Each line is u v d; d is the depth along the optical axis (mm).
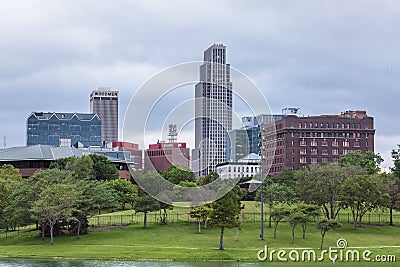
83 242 91938
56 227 100375
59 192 92062
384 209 122062
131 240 92500
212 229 101750
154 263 73000
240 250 81688
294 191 121812
